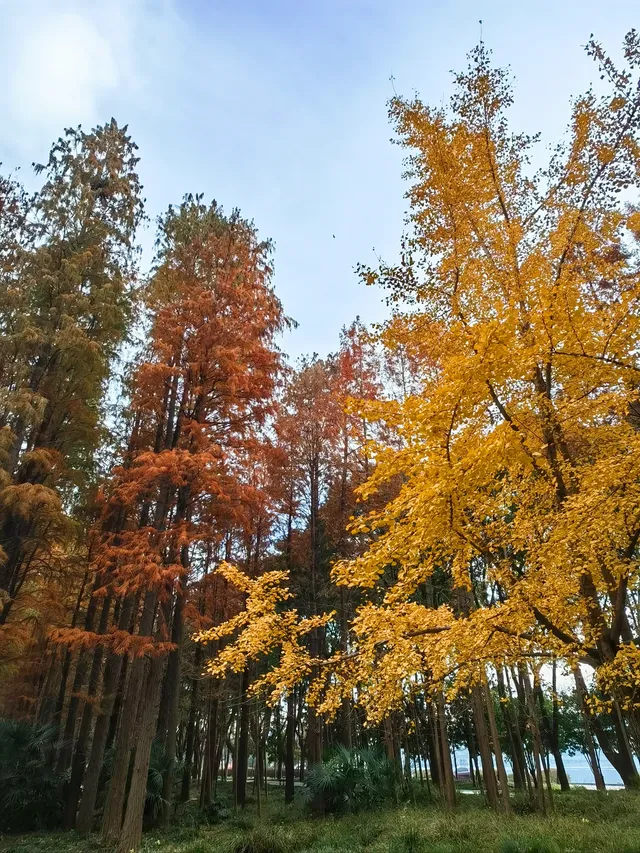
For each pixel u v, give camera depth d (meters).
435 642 3.82
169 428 11.34
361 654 4.02
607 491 3.50
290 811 13.48
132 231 13.41
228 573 4.70
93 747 11.84
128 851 7.99
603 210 4.89
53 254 11.89
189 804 16.61
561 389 4.48
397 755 13.97
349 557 13.62
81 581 12.83
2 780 11.62
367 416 3.66
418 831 8.07
